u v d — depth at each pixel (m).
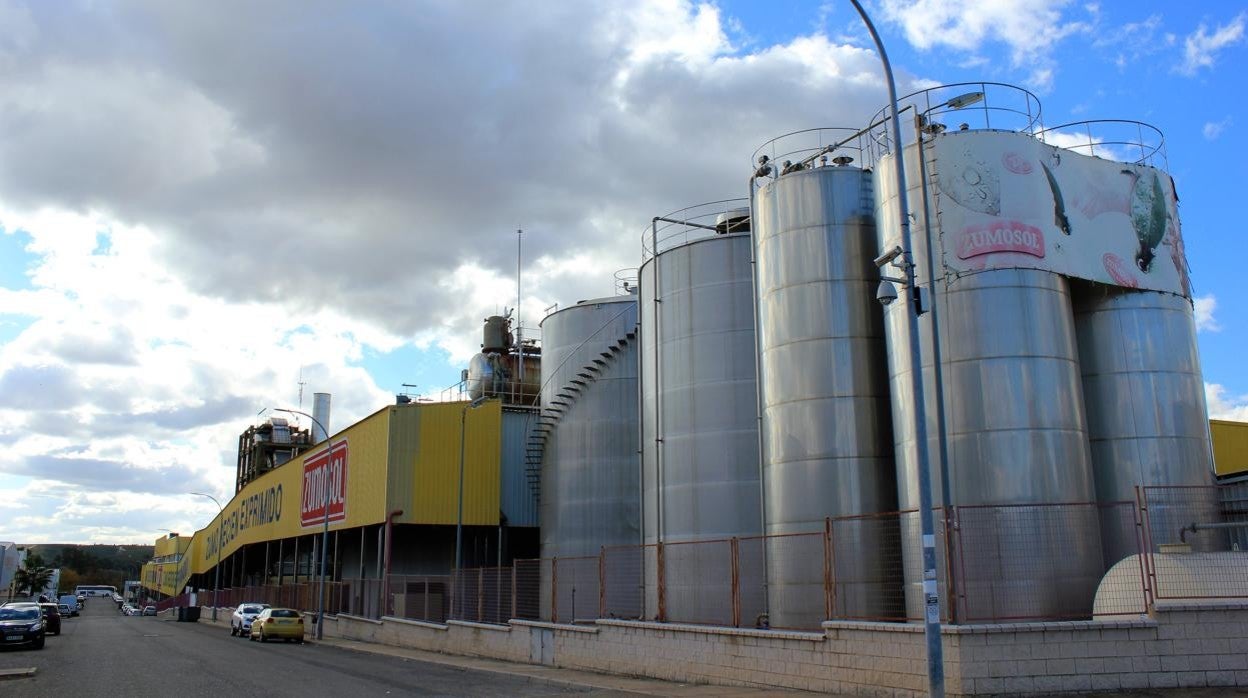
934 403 22.16
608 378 42.66
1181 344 24.73
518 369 61.38
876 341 25.53
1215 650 15.59
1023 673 15.32
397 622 40.38
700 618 28.62
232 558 97.50
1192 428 24.23
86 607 169.38
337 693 20.53
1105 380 24.16
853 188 26.45
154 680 24.06
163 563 161.12
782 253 26.80
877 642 16.92
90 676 25.33
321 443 58.97
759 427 27.31
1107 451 23.91
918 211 23.30
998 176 22.77
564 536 42.22
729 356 30.09
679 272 31.77
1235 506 23.30
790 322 26.16
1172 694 15.05
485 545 49.88
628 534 40.94
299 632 45.41
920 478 14.68
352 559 62.31
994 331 21.80
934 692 13.81
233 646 41.44
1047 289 22.38
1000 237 22.33
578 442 42.62
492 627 31.09
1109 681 15.35
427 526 51.25
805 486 24.98
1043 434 21.28
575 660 25.91
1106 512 23.42
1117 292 24.42
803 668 18.38
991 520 20.55
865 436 24.83
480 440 48.97
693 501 29.62
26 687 22.30
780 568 25.08
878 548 24.05
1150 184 25.44
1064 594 20.14
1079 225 23.67
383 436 47.94
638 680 22.34
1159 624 15.68
